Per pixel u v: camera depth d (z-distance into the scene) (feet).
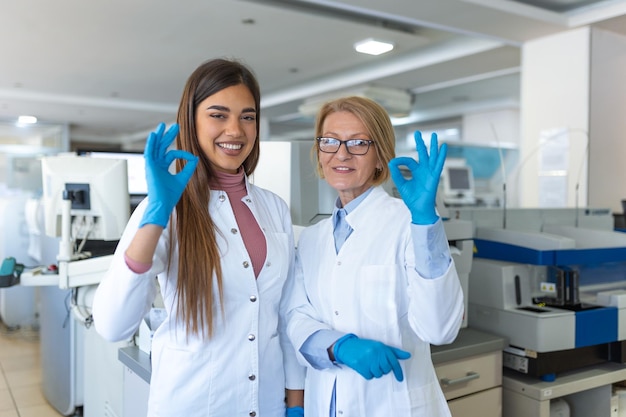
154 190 3.19
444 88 22.08
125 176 7.48
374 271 3.90
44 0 12.51
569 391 6.46
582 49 12.84
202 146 3.78
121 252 3.40
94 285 7.86
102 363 7.79
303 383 4.31
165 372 3.75
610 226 10.78
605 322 6.73
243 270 3.79
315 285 4.26
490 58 16.79
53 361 9.89
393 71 19.04
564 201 13.23
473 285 7.06
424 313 3.50
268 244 3.99
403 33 15.05
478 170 20.16
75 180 7.28
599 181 13.02
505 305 6.64
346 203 4.35
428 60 17.66
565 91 13.19
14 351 13.50
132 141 38.58
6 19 13.83
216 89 3.70
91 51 17.07
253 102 3.89
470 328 6.98
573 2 12.80
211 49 16.80
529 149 14.05
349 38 15.64
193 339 3.70
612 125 13.28
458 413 5.96
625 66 13.60
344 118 4.07
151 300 3.51
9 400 10.34
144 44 16.24
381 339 3.86
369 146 4.02
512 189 17.89
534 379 6.56
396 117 24.47
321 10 13.96
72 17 13.70
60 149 32.12
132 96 25.21
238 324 3.78
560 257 6.56
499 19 12.28
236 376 3.76
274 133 35.76
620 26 12.81
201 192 3.76
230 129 3.71
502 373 6.76
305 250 4.46
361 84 20.88
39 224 10.85
